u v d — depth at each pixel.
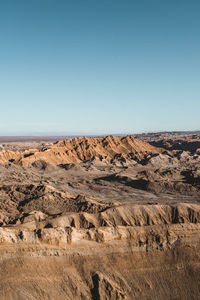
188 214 44.84
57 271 30.94
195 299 30.78
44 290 29.16
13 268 29.97
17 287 28.72
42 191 65.88
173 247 34.97
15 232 32.84
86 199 58.88
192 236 35.94
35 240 32.25
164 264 33.75
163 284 31.94
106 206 53.31
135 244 34.66
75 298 29.48
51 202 59.25
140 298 30.42
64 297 29.27
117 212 44.66
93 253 32.97
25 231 33.09
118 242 34.50
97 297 29.69
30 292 28.62
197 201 69.56
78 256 32.41
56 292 29.38
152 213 44.97
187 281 32.31
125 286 31.11
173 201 68.56
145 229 35.88
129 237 35.00
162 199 71.75
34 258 31.08
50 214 51.72
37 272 30.30
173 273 33.03
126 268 32.78
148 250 34.47
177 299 30.70
